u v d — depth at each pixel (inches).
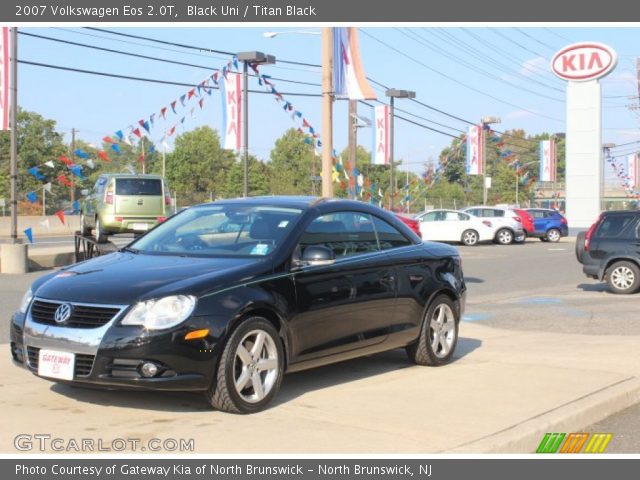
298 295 258.1
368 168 2628.0
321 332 267.7
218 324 231.9
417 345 317.7
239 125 940.0
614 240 632.4
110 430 219.0
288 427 226.1
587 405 257.9
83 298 233.8
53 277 255.1
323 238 278.2
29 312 243.6
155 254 273.0
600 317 491.2
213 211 293.9
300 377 300.7
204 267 248.8
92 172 2080.5
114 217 772.6
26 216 1627.7
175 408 244.2
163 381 224.8
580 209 1690.5
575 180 1694.1
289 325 254.2
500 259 1026.7
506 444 216.8
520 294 636.1
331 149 794.8
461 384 288.5
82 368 228.7
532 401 263.0
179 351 225.9
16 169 732.7
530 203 2984.7
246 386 242.8
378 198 1142.3
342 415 241.6
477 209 1429.6
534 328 447.8
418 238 328.2
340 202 295.6
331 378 299.0
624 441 238.1
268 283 250.1
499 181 3004.4
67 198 2017.7
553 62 1711.4
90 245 763.4
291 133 2596.0
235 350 235.5
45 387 268.5
